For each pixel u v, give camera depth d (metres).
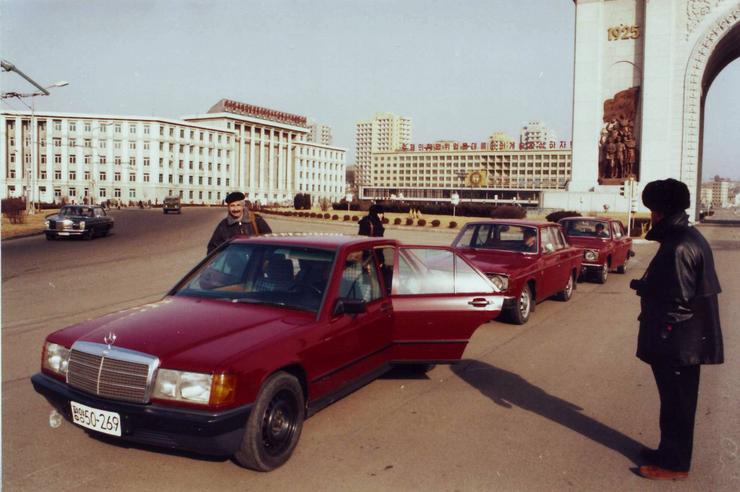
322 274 5.02
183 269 15.77
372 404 5.55
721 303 11.73
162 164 103.88
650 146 42.69
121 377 3.88
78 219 25.67
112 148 99.00
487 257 10.17
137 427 3.82
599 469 4.25
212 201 116.94
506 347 8.05
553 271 10.84
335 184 158.75
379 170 177.12
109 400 3.89
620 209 42.94
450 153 164.25
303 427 4.93
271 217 56.38
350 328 4.95
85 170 96.81
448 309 5.76
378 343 5.43
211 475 4.03
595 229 16.08
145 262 17.34
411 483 3.95
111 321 4.50
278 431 4.18
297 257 5.23
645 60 42.78
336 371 4.79
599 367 7.07
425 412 5.35
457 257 6.12
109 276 14.33
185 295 5.18
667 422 4.17
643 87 42.94
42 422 4.89
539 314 10.61
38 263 16.92
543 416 5.33
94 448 4.41
